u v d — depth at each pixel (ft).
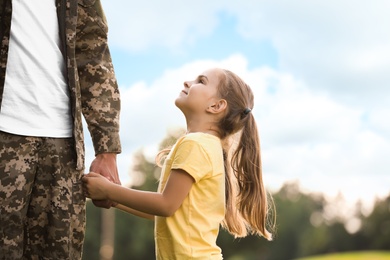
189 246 12.82
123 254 194.80
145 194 12.71
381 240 329.72
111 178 12.71
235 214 14.65
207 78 14.10
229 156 14.46
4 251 11.36
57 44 11.85
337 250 330.75
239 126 14.21
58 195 11.73
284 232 306.35
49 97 11.64
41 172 11.65
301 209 319.47
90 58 12.67
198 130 13.99
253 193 14.53
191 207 13.01
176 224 12.96
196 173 12.92
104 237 187.11
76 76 11.98
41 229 11.78
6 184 11.32
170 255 12.93
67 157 11.87
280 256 303.48
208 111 13.99
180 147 13.21
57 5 11.85
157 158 15.08
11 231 11.39
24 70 11.45
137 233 194.80
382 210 332.80
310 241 314.14
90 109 12.62
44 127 11.57
